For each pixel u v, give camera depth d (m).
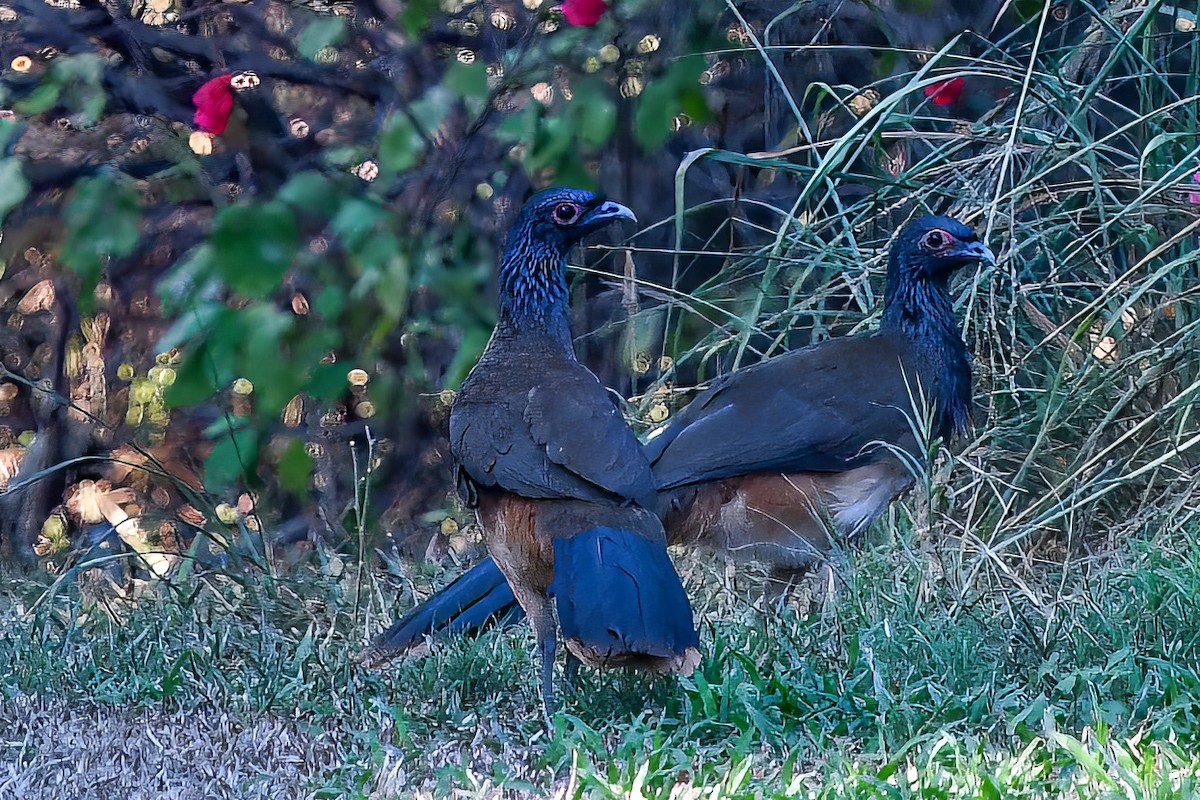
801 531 10.27
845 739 7.44
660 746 7.18
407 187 12.66
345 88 12.90
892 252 10.83
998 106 11.94
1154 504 10.78
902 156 13.01
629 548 7.92
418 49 12.77
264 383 11.95
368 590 10.34
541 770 7.20
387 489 13.25
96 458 11.88
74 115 12.51
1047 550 11.02
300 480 12.14
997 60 12.34
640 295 13.50
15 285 13.34
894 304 10.78
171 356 13.27
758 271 12.77
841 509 10.32
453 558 11.69
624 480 8.20
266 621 9.87
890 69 12.77
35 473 13.35
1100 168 11.77
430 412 13.23
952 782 6.52
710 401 10.59
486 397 8.88
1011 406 11.61
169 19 12.80
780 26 13.28
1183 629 8.35
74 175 12.85
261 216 11.74
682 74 11.98
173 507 13.48
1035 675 8.04
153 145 12.98
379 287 12.16
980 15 13.30
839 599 9.78
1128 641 8.23
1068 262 11.88
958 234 10.59
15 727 8.10
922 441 10.30
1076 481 10.91
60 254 12.20
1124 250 11.88
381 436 13.23
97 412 13.49
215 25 12.85
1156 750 6.84
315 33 11.88
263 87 12.88
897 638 8.48
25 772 7.38
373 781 7.07
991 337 11.34
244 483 13.23
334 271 12.95
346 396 13.38
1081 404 10.88
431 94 12.09
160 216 13.32
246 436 12.37
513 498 8.42
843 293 12.50
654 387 11.94
